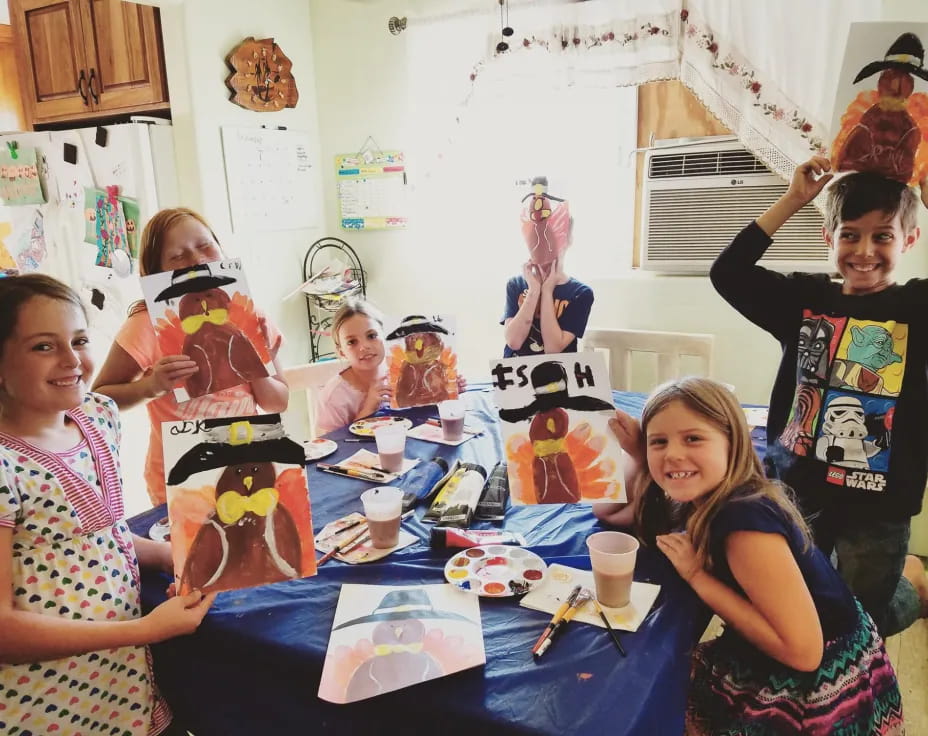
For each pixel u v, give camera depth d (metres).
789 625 0.93
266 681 0.92
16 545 0.92
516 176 2.83
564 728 0.73
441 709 0.78
